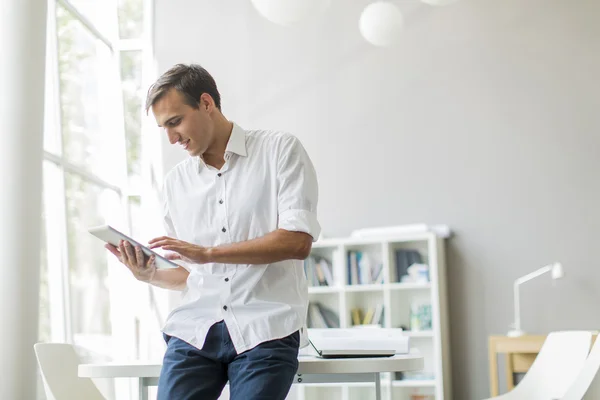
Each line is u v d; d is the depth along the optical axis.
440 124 5.98
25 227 3.46
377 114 6.11
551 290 5.63
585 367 2.28
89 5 5.76
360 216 6.05
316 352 2.12
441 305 5.54
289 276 1.97
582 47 5.78
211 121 2.01
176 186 2.10
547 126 5.78
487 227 5.80
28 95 3.52
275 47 6.34
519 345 4.93
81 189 5.33
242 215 1.99
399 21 5.16
